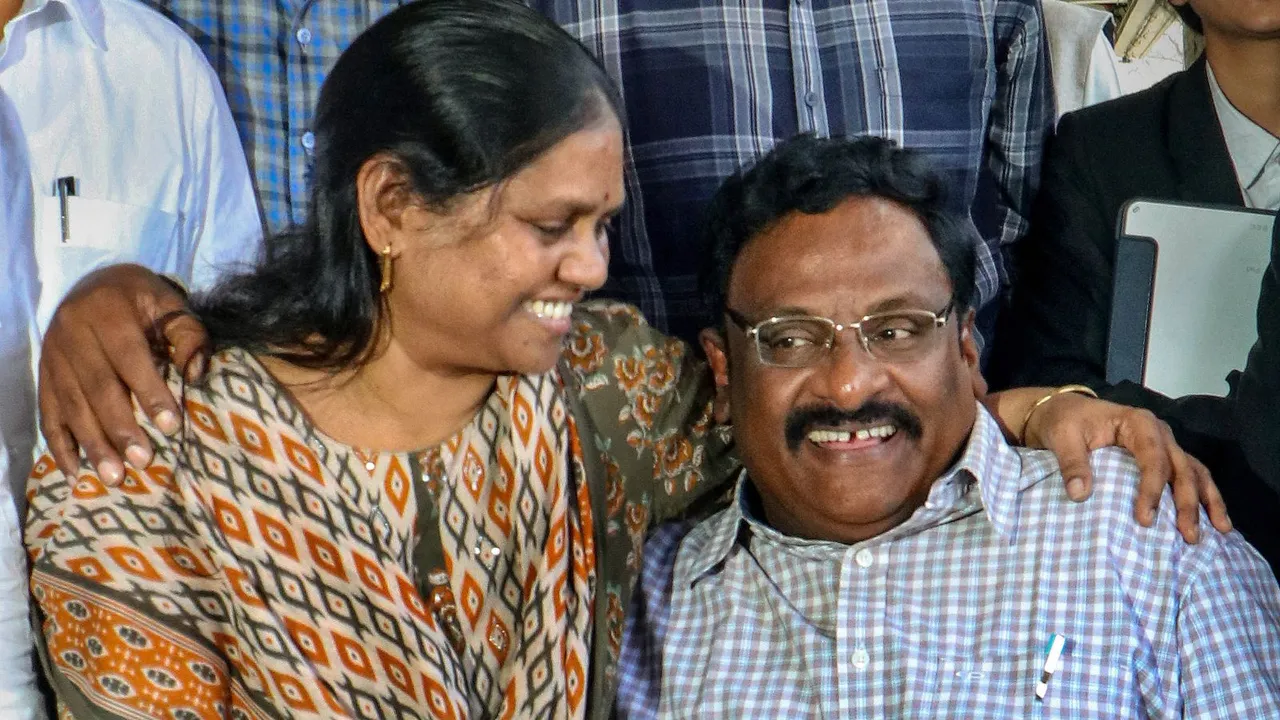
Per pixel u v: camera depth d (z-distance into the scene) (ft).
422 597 5.28
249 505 5.00
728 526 6.15
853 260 5.53
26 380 5.97
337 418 5.21
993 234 8.62
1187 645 5.43
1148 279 7.38
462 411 5.33
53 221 6.82
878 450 5.65
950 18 8.17
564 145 4.71
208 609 4.96
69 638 4.83
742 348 5.78
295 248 5.23
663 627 6.09
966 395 5.88
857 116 8.12
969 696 5.55
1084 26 9.04
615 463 5.95
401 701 5.08
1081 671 5.46
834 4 8.11
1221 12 7.47
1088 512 5.71
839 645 5.73
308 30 7.80
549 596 5.34
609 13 8.02
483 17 4.79
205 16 7.72
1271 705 5.40
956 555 5.80
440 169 4.66
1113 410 5.94
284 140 7.86
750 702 5.78
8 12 6.72
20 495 5.71
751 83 8.02
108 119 7.01
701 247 6.07
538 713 5.27
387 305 5.07
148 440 4.94
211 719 4.90
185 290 5.51
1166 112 7.98
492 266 4.77
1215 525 5.71
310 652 5.00
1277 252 6.61
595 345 6.00
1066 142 8.27
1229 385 7.23
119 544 4.86
